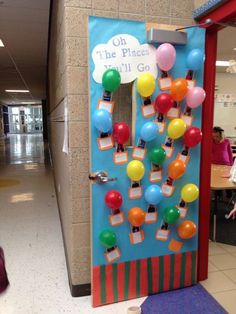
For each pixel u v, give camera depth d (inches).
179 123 74.9
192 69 77.4
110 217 77.7
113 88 70.4
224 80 285.9
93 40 70.4
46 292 86.7
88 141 78.8
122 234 79.7
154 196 76.4
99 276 79.3
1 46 225.0
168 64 72.5
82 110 77.4
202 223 90.0
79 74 75.7
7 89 535.2
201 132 81.2
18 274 96.7
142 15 77.7
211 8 73.9
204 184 88.0
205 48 82.0
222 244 124.3
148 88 71.4
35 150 495.8
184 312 77.9
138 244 81.4
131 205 78.9
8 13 155.6
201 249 91.6
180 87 73.3
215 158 167.6
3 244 120.1
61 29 88.0
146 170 78.5
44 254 111.4
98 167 75.1
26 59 275.0
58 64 111.0
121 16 76.1
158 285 85.6
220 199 179.0
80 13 73.4
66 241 101.4
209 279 94.9
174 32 74.1
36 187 222.2
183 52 77.2
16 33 191.6
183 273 88.0
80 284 83.7
